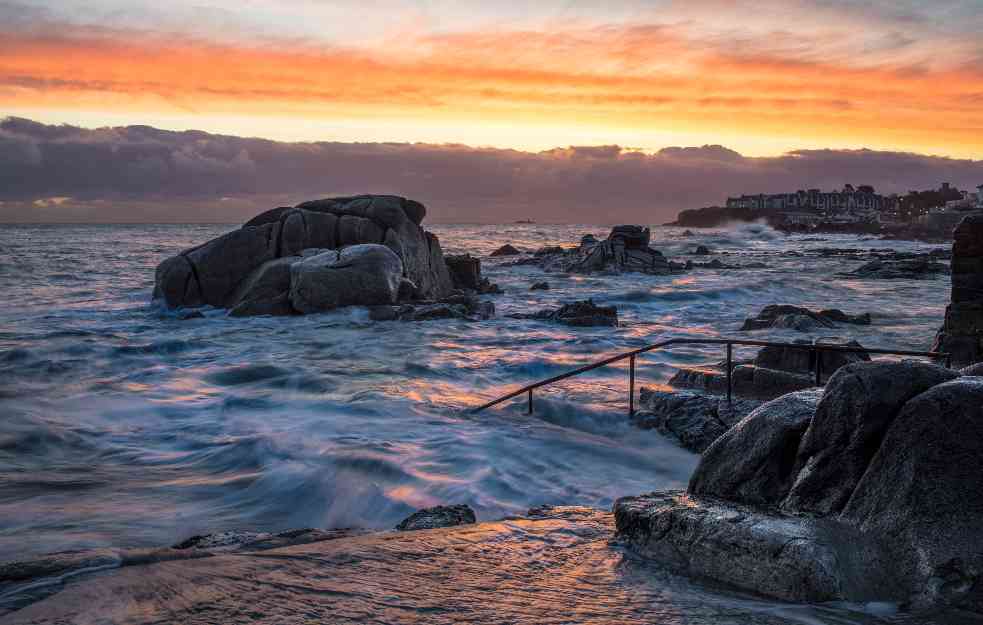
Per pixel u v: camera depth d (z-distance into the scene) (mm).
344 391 14906
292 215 30641
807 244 121500
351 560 4387
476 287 39406
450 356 19422
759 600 3893
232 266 29062
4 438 11242
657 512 4742
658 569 4359
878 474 4418
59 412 13039
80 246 76562
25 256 58406
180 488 8867
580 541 4930
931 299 37219
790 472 5035
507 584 4039
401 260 30547
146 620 3428
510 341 22156
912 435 4367
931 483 4188
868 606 3789
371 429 11344
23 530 7199
